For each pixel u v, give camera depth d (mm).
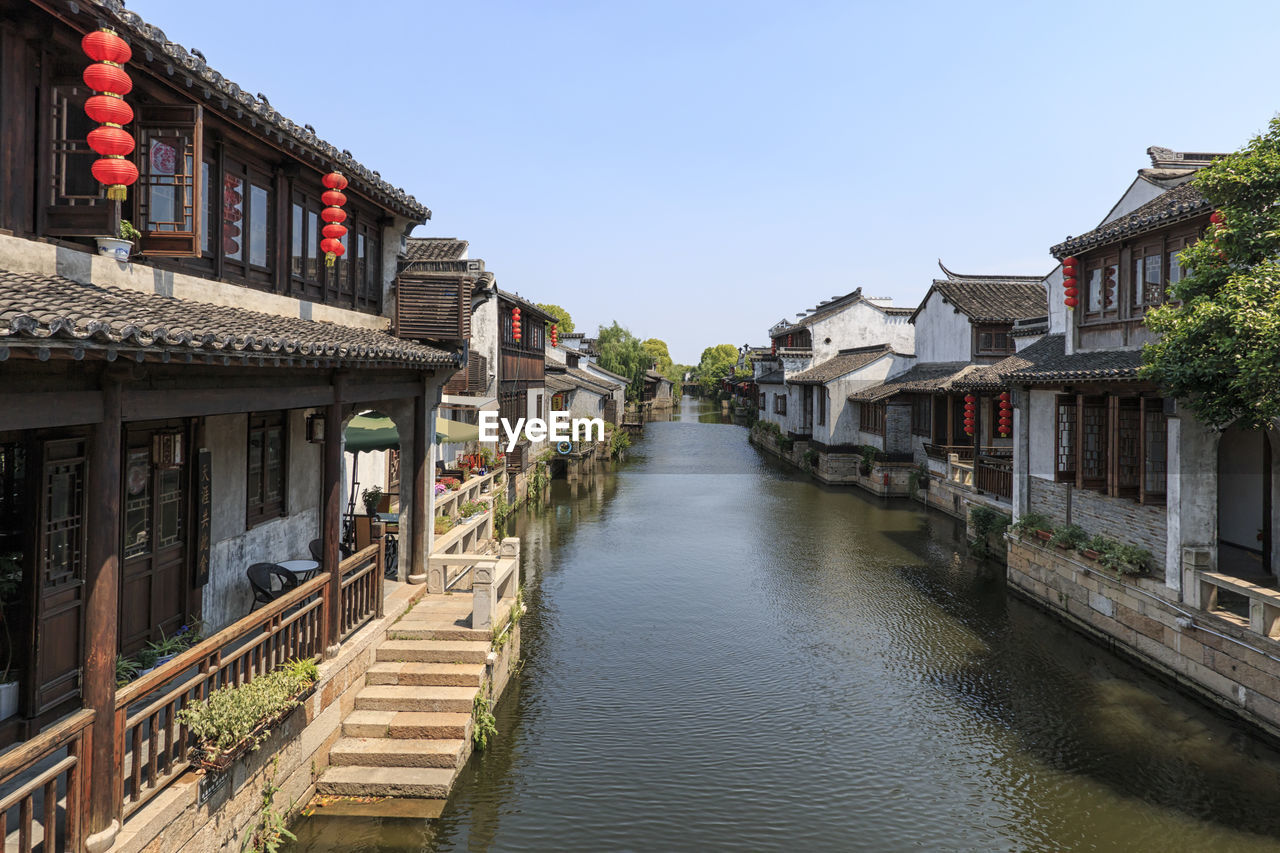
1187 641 11938
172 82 7027
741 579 19062
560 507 29328
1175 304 13383
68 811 5164
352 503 14844
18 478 7074
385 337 11305
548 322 38062
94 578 5359
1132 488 13352
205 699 6777
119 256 6828
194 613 9586
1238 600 12289
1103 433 14070
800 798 9195
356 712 9523
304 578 11133
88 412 5289
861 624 15594
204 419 9734
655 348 132625
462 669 10070
